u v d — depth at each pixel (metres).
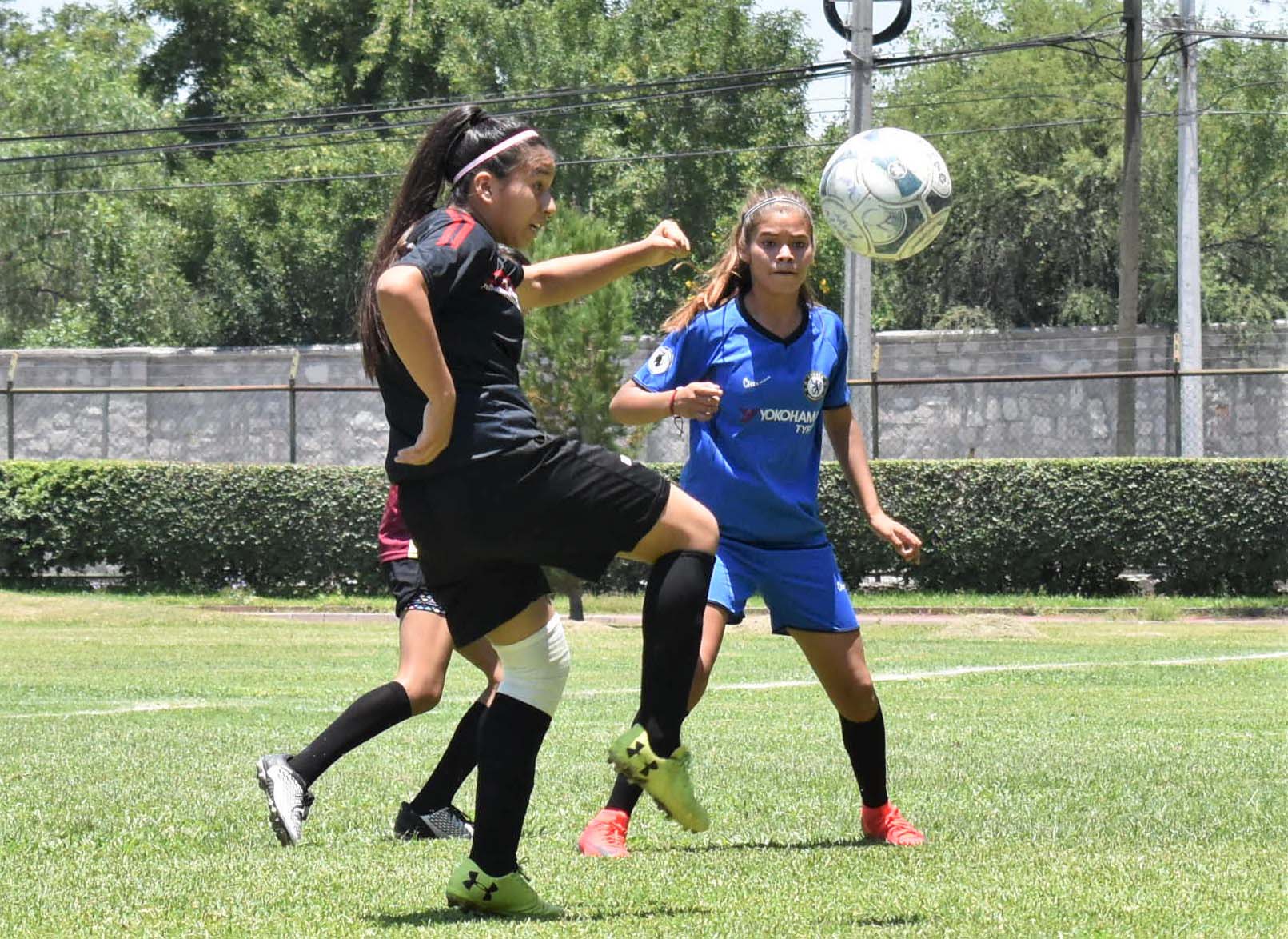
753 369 15.12
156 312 108.69
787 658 42.50
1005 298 101.81
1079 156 97.38
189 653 44.41
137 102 115.38
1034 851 14.21
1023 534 64.25
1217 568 63.38
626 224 101.06
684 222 102.38
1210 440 78.88
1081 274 100.88
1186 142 69.19
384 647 46.62
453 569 11.13
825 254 97.88
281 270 110.88
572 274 12.45
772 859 13.87
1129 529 63.56
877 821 15.30
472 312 10.77
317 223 107.88
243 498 67.38
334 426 81.56
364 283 11.46
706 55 102.56
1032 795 18.02
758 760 21.30
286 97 110.94
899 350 81.12
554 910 11.46
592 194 101.38
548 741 23.81
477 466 10.60
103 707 30.05
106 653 44.03
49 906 11.70
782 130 104.81
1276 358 83.62
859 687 15.23
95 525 67.94
